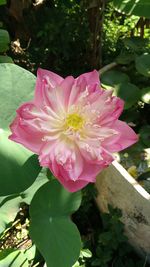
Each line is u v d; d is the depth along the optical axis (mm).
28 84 521
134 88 750
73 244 509
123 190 649
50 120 458
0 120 507
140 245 688
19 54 980
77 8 958
